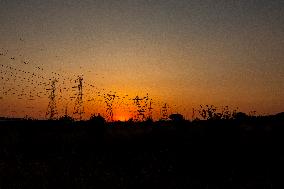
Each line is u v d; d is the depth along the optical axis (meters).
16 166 23.11
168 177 21.39
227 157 28.28
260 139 34.62
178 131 42.69
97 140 38.38
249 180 20.83
